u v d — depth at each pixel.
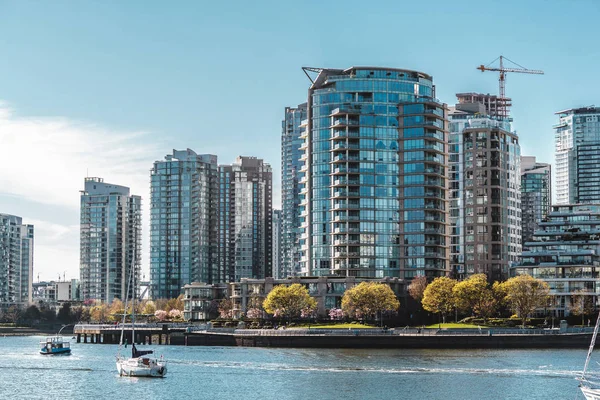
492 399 144.50
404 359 196.75
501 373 171.25
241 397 150.12
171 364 194.38
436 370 176.25
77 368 199.12
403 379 165.12
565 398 145.00
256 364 191.25
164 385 165.62
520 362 188.75
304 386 159.25
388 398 146.25
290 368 183.12
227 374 176.88
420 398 146.12
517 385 156.88
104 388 163.62
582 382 146.62
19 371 193.12
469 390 152.50
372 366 183.50
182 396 152.75
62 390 162.38
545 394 148.25
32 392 160.38
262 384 162.75
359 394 150.12
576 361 190.25
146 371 178.50
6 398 153.88
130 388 163.12
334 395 149.75
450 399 144.88
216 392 155.50
